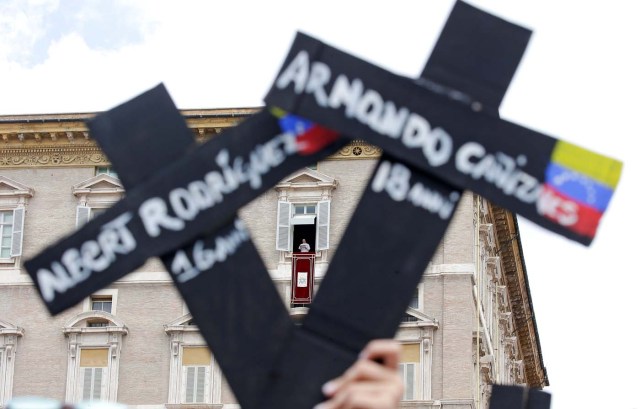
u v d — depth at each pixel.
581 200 6.39
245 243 6.57
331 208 57.47
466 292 56.25
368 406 5.49
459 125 6.47
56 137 58.88
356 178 57.75
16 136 58.81
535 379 96.62
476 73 6.52
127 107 6.72
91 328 56.69
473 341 57.25
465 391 55.12
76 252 6.51
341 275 6.47
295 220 57.09
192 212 6.55
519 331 85.31
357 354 6.41
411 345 55.94
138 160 6.70
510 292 79.50
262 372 6.43
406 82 6.48
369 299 6.45
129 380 56.22
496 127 6.45
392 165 6.52
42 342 56.88
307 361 6.41
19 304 57.34
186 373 56.09
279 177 6.57
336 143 6.57
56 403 5.45
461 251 56.88
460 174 6.45
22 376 56.56
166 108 6.74
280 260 56.91
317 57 6.50
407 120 6.48
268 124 6.59
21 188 58.66
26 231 58.50
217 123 58.38
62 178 59.03
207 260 6.55
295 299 56.25
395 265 6.45
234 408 55.62
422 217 6.47
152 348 56.53
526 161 6.43
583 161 6.39
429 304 56.31
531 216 6.41
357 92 6.49
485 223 63.78
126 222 6.54
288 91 6.49
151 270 57.31
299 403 6.39
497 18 6.52
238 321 6.50
